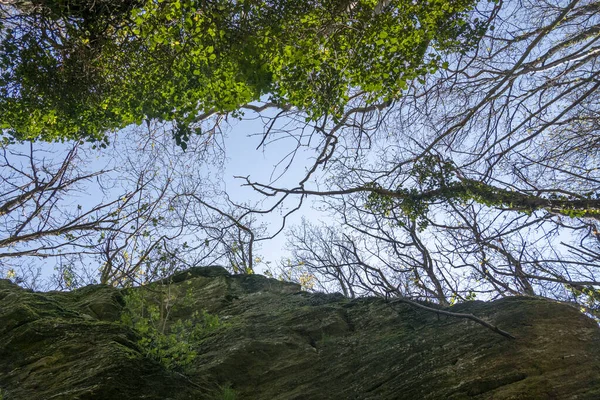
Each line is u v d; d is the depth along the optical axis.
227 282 11.72
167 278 10.77
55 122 12.17
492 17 10.78
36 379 6.80
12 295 9.06
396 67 10.63
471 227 13.18
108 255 13.84
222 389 7.20
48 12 10.02
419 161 13.01
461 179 12.68
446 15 10.84
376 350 7.54
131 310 8.48
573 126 12.52
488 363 6.31
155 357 7.30
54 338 7.63
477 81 12.21
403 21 10.66
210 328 8.50
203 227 12.49
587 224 13.09
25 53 10.16
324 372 7.39
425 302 8.76
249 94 10.58
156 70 10.51
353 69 10.59
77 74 10.41
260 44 10.02
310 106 10.45
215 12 9.66
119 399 6.36
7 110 11.38
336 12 10.45
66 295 10.52
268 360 7.87
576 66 11.47
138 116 11.45
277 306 9.95
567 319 6.88
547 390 5.66
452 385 6.09
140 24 10.02
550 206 12.51
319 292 10.57
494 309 7.56
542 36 10.31
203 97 10.77
